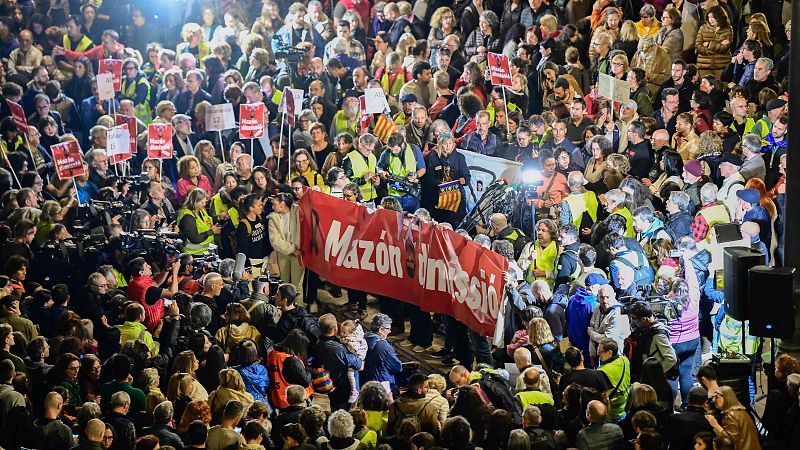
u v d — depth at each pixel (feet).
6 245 71.41
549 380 55.42
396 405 51.31
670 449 49.21
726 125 72.79
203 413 51.39
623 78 81.00
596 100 80.84
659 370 52.85
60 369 56.29
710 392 51.44
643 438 46.55
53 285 71.20
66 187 80.33
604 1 87.15
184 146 86.53
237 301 64.13
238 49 97.81
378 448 47.44
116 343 61.11
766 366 58.34
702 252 61.26
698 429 48.75
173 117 86.58
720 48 80.74
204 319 60.23
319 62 89.30
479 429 50.80
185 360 55.77
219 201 75.61
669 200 65.51
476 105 80.64
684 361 58.18
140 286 65.10
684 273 59.47
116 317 62.69
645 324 55.83
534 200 70.38
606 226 65.16
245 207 73.31
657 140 72.95
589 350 59.62
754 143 68.13
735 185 67.31
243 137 82.12
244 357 56.85
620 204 66.74
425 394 51.55
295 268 71.97
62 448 51.01
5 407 52.75
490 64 79.71
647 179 72.43
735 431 47.93
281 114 85.56
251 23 103.81
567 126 78.13
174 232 72.49
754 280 50.11
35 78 94.63
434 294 63.26
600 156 72.95
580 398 51.01
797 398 49.42
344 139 78.07
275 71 93.40
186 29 99.91
